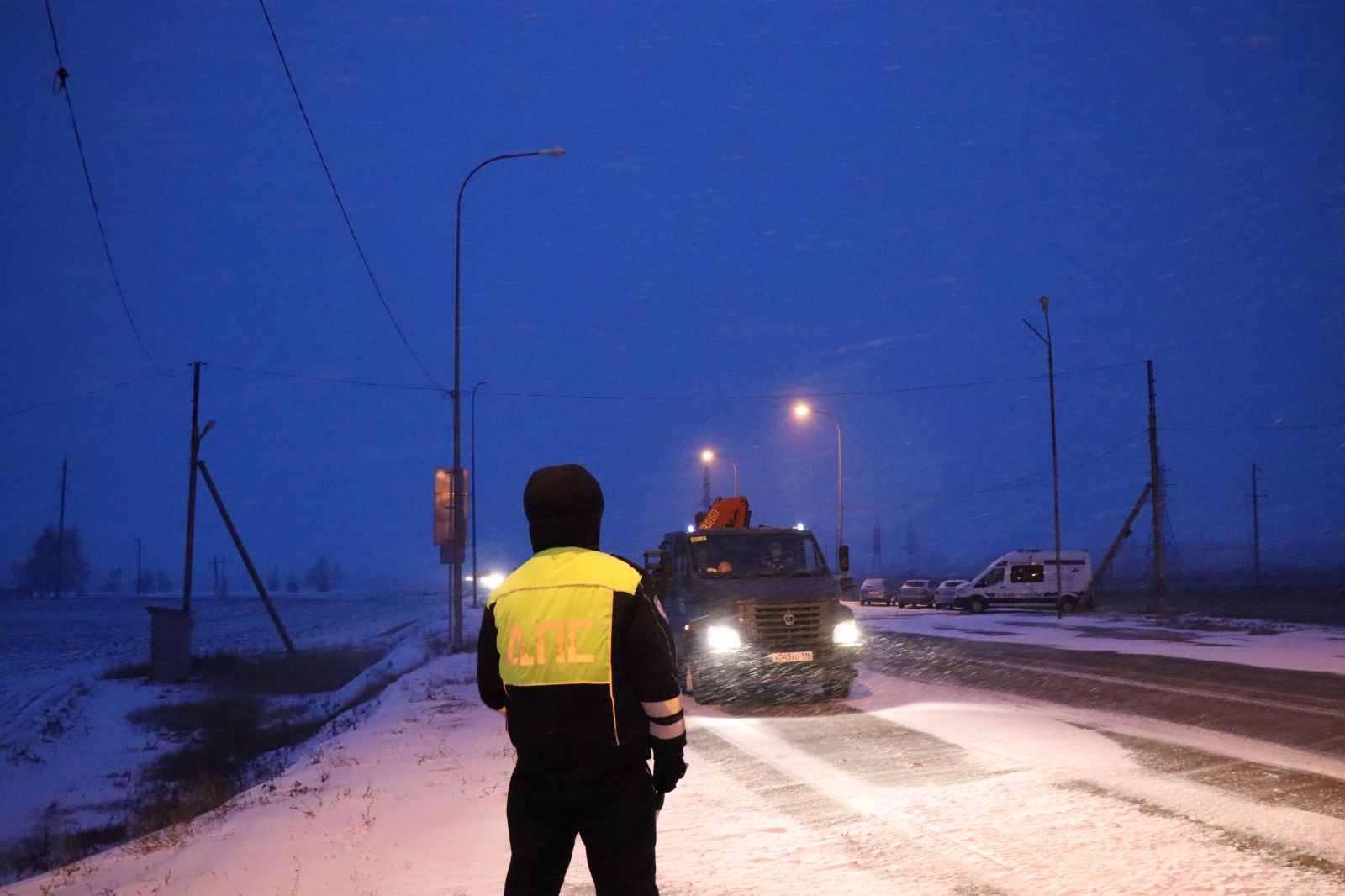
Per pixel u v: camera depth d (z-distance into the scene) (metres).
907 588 61.00
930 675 17.33
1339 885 5.15
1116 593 69.12
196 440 40.66
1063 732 10.09
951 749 9.41
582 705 3.17
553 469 3.54
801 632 13.78
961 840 6.23
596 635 3.19
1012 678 16.19
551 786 3.18
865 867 5.77
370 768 10.48
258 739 20.44
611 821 3.19
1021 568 46.88
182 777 16.84
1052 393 38.84
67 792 16.28
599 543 3.57
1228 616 35.31
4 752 18.97
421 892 5.69
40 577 165.88
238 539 43.97
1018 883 5.38
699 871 5.84
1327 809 6.73
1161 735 9.84
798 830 6.69
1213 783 7.59
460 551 31.56
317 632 61.62
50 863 11.81
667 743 3.24
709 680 13.88
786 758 9.38
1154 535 44.91
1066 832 6.29
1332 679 14.54
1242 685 13.98
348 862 6.48
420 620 63.66
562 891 5.57
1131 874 5.42
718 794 7.92
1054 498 38.53
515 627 3.26
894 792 7.68
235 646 49.41
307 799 8.99
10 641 52.56
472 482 58.03
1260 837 6.05
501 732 12.58
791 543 15.41
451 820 7.56
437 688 19.08
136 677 33.03
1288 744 9.28
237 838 7.66
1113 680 15.24
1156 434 45.66
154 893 6.19
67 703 25.56
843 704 13.70
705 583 14.61
